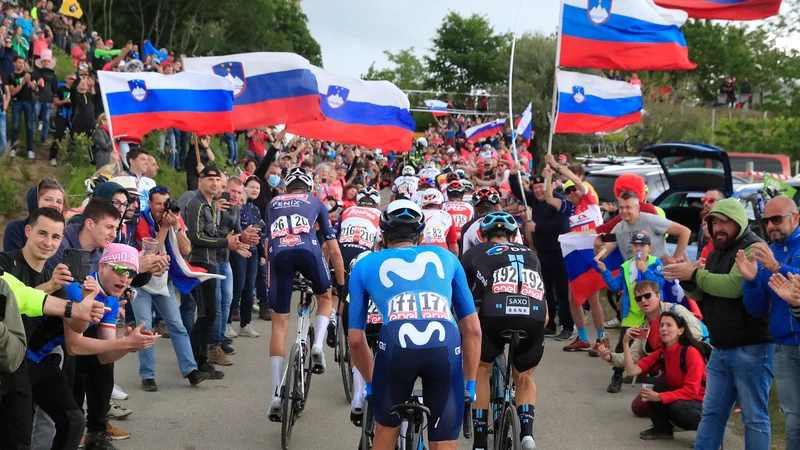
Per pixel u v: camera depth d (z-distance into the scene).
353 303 4.34
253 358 8.71
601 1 10.03
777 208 4.93
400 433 4.59
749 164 14.96
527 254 5.14
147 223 7.21
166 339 9.52
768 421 4.99
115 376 7.80
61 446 4.52
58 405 4.49
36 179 14.91
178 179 17.77
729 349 5.02
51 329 4.33
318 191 12.40
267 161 10.72
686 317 6.52
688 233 8.09
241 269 9.45
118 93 8.67
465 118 43.41
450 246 8.15
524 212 11.23
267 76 10.50
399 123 12.23
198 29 47.69
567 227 9.85
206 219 7.74
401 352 4.06
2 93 15.05
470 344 4.42
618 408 7.25
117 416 6.41
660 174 13.96
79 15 23.44
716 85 53.47
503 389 5.47
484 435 5.16
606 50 10.09
